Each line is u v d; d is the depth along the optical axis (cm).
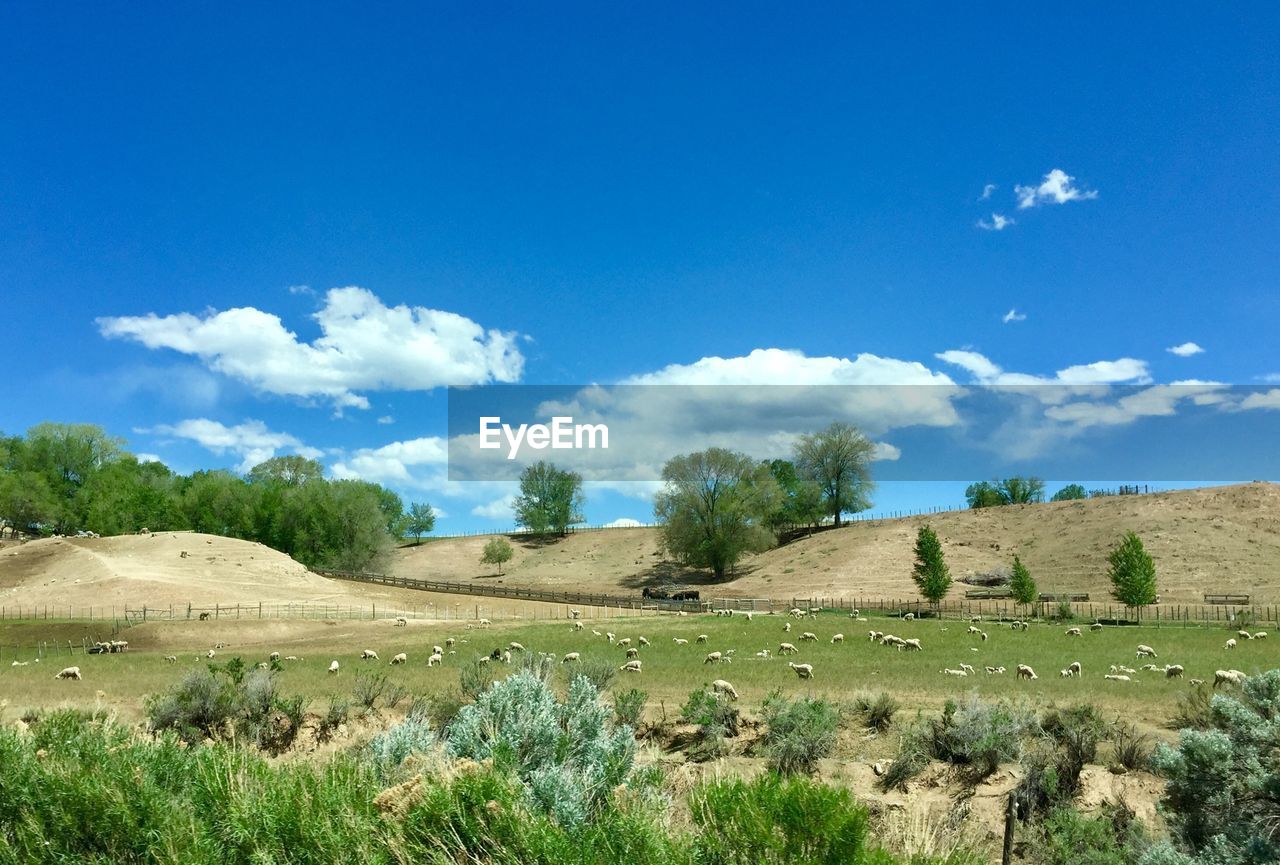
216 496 13075
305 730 2331
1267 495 10750
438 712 2262
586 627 6359
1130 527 10594
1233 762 987
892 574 10800
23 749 834
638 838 642
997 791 1619
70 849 700
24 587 8519
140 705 2706
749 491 12000
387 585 10112
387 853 672
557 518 16688
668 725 2247
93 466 14100
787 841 601
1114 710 2350
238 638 6184
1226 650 4491
